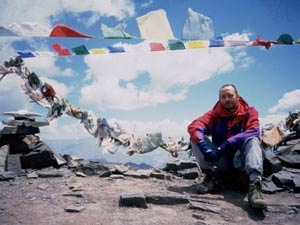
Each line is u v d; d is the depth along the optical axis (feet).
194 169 9.34
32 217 5.21
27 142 10.41
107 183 8.03
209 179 7.23
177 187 7.76
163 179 8.82
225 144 6.80
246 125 7.12
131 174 8.93
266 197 6.82
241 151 6.86
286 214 5.75
